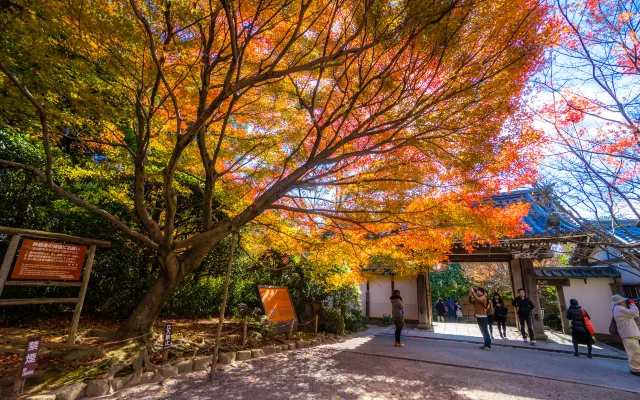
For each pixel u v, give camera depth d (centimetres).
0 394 307
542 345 897
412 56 448
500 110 452
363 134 492
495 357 705
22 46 394
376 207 627
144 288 768
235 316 832
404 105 521
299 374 498
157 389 386
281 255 1000
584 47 420
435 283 2031
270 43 511
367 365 583
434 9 353
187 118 629
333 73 486
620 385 500
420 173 580
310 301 1005
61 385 343
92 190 718
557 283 1201
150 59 463
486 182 530
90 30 385
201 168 742
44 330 552
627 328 597
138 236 504
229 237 930
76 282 461
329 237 748
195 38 457
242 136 670
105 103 519
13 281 387
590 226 489
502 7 384
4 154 572
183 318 855
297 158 670
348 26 434
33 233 410
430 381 492
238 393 394
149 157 733
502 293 1783
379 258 855
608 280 1126
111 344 469
